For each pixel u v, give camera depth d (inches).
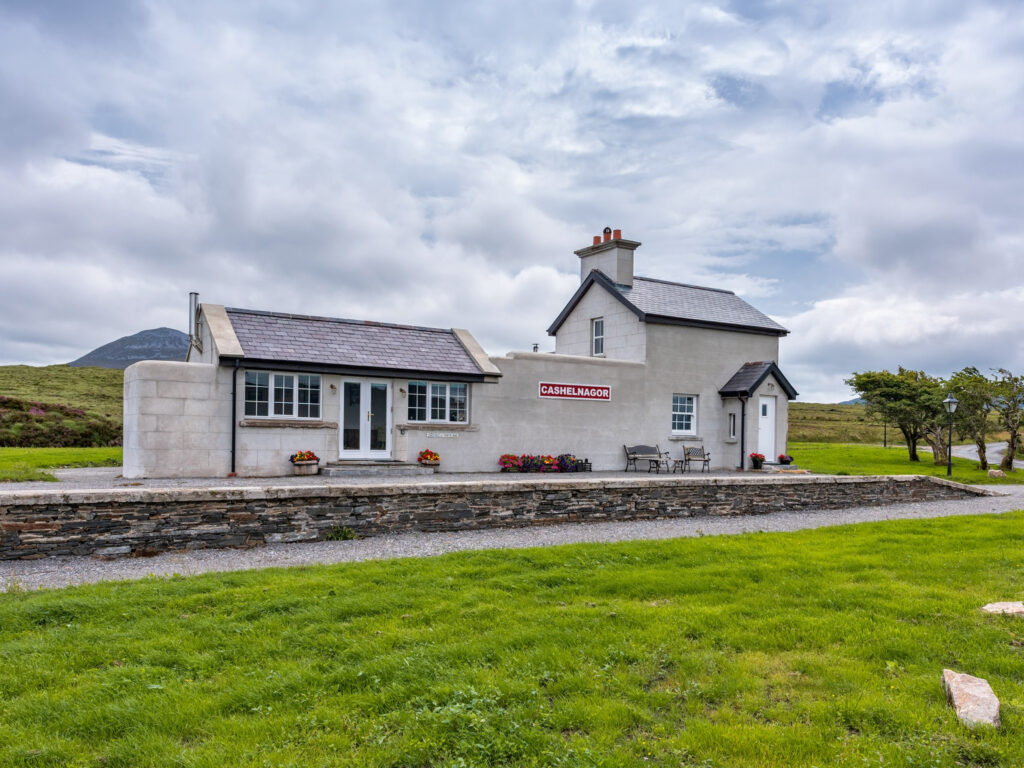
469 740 163.8
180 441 617.6
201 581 292.5
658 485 544.1
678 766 155.9
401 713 176.2
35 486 530.9
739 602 278.1
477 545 407.8
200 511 384.2
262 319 700.0
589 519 511.8
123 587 283.9
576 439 830.5
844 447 1738.4
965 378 1178.0
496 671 202.8
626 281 929.5
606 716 176.9
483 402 770.8
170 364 613.6
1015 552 384.5
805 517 573.9
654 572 323.9
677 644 227.3
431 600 269.3
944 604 271.7
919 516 583.2
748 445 925.2
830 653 222.5
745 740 165.9
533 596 281.7
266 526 400.8
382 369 703.1
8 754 154.9
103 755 157.4
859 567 344.8
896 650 222.8
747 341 971.9
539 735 166.2
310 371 671.8
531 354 802.8
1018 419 1135.0
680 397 920.3
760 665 212.8
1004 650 224.2
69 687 189.2
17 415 1307.8
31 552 351.3
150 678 194.9
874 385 1347.2
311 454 663.1
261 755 157.6
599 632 236.4
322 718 174.2
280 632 231.8
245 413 648.4
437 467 727.1
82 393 2358.5
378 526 433.4
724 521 538.3
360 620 244.5
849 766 156.5
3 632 229.5
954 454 1694.1
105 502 362.9
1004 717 177.0
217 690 189.2
